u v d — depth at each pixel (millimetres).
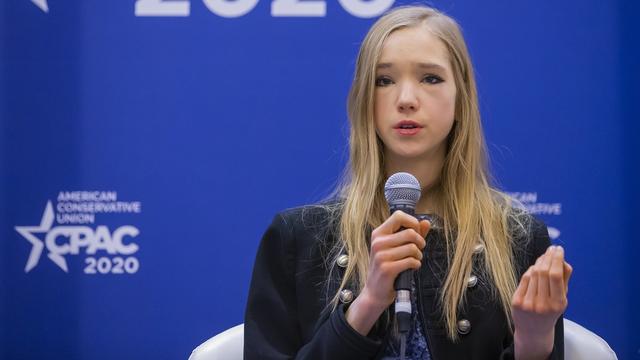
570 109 12250
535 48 12266
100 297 12188
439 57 6910
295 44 12383
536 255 7301
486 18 12297
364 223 7137
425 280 7004
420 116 6797
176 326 12234
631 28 12203
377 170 7105
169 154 12297
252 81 12359
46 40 12266
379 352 6438
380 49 6930
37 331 12141
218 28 12375
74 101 12258
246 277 12289
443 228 7211
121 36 12320
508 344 6973
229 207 12305
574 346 8148
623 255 12188
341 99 12359
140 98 12297
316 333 6590
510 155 12234
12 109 12219
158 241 12258
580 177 12219
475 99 7262
